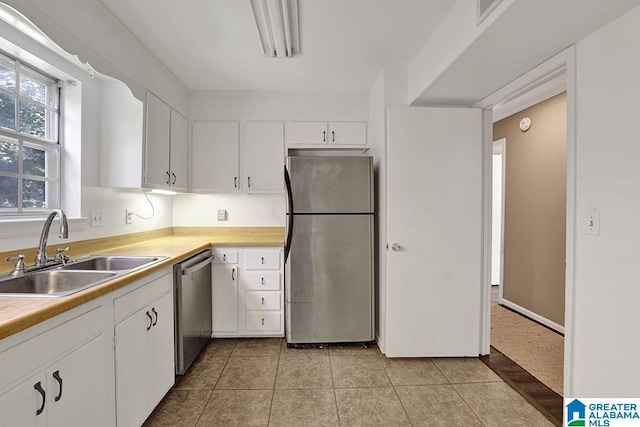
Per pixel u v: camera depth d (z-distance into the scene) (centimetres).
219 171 304
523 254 342
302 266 258
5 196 160
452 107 249
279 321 274
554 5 125
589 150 147
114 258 190
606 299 140
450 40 180
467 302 244
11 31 148
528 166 335
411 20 189
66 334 110
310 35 206
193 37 207
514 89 204
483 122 247
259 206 330
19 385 92
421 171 241
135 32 200
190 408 184
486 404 188
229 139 304
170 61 240
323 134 307
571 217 157
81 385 117
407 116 240
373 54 232
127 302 147
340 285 260
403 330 242
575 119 155
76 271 150
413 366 233
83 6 159
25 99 169
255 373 222
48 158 185
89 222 204
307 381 212
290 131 306
